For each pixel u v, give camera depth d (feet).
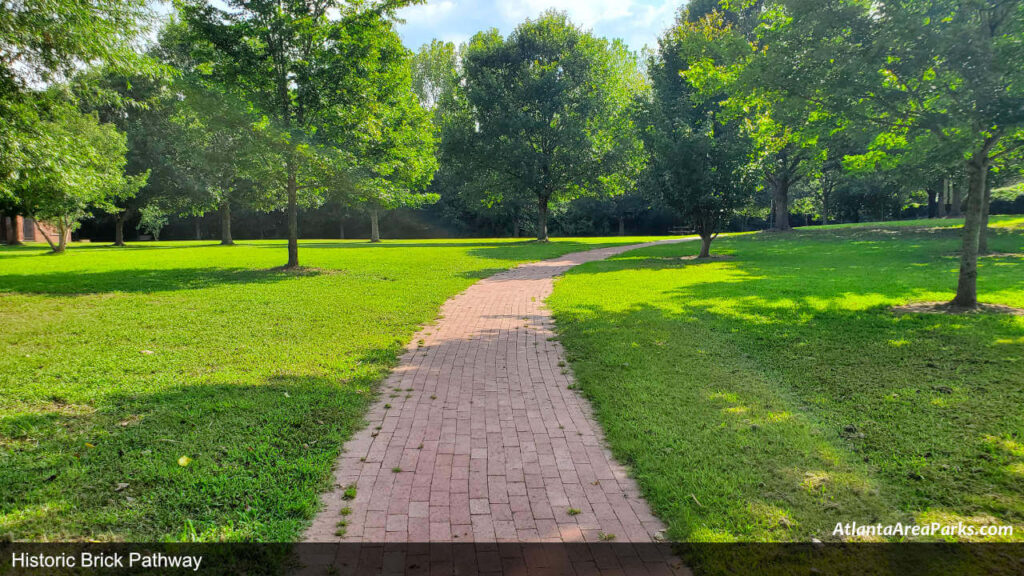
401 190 59.00
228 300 35.53
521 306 34.73
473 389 18.13
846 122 31.27
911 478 11.37
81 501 10.55
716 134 68.59
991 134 25.66
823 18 27.25
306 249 96.48
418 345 24.35
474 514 10.57
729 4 39.27
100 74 34.45
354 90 49.32
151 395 16.52
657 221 208.23
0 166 29.76
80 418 14.74
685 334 24.63
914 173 37.42
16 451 12.61
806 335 23.72
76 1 30.17
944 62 25.76
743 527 9.86
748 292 36.24
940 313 27.09
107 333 25.58
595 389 17.49
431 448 13.51
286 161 49.73
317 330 26.81
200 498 10.77
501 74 113.50
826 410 15.25
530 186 115.55
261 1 47.62
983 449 12.53
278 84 48.96
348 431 14.37
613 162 109.70
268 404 15.93
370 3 50.06
